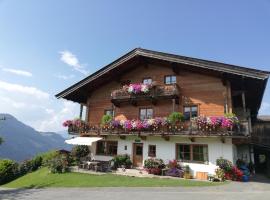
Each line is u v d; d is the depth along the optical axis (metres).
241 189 14.05
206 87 21.75
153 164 20.58
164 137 21.45
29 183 20.44
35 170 27.88
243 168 19.64
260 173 24.44
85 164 22.58
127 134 22.67
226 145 19.22
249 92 22.28
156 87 22.83
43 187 17.08
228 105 20.38
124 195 12.84
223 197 11.89
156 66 24.67
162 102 23.53
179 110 22.42
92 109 27.09
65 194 13.79
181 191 13.55
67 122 26.52
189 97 22.25
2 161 27.00
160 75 24.20
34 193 14.80
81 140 23.92
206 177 18.97
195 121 19.80
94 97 27.36
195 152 20.42
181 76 23.12
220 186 15.00
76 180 18.16
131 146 23.36
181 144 21.11
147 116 24.11
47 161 26.23
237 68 19.11
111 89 26.59
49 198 12.88
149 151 22.42
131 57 23.80
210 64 20.14
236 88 21.97
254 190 13.74
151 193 13.14
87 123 25.77
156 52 22.58
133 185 15.55
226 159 18.84
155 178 18.45
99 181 17.28
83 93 27.14
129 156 23.02
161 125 21.25
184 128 20.38
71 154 25.36
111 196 12.70
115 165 22.28
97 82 26.59
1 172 25.83
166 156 21.39
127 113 25.12
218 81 21.39
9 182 25.31
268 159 28.69
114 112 25.80
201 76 22.22
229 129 18.45
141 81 25.09
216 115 20.72
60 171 21.61
